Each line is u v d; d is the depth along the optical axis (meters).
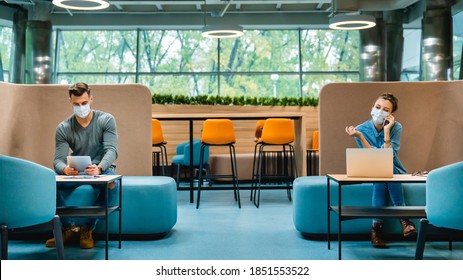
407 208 3.03
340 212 2.75
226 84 12.15
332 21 7.92
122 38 12.02
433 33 9.25
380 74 10.54
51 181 2.43
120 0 9.84
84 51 12.02
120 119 4.31
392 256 3.06
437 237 3.49
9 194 2.22
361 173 2.85
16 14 10.59
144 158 4.30
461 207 2.21
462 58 10.87
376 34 10.49
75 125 3.50
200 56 12.09
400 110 4.16
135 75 12.00
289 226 4.10
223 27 8.29
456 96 4.10
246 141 8.19
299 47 12.16
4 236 2.22
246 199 5.96
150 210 3.54
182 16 11.61
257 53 12.16
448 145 4.11
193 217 4.59
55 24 11.47
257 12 11.62
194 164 7.33
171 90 12.08
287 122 5.75
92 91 4.31
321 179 3.70
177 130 8.17
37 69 10.04
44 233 3.64
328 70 12.20
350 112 4.18
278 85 12.20
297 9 11.54
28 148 4.23
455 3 9.24
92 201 3.44
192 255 3.09
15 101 4.23
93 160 3.51
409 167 4.13
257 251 3.20
